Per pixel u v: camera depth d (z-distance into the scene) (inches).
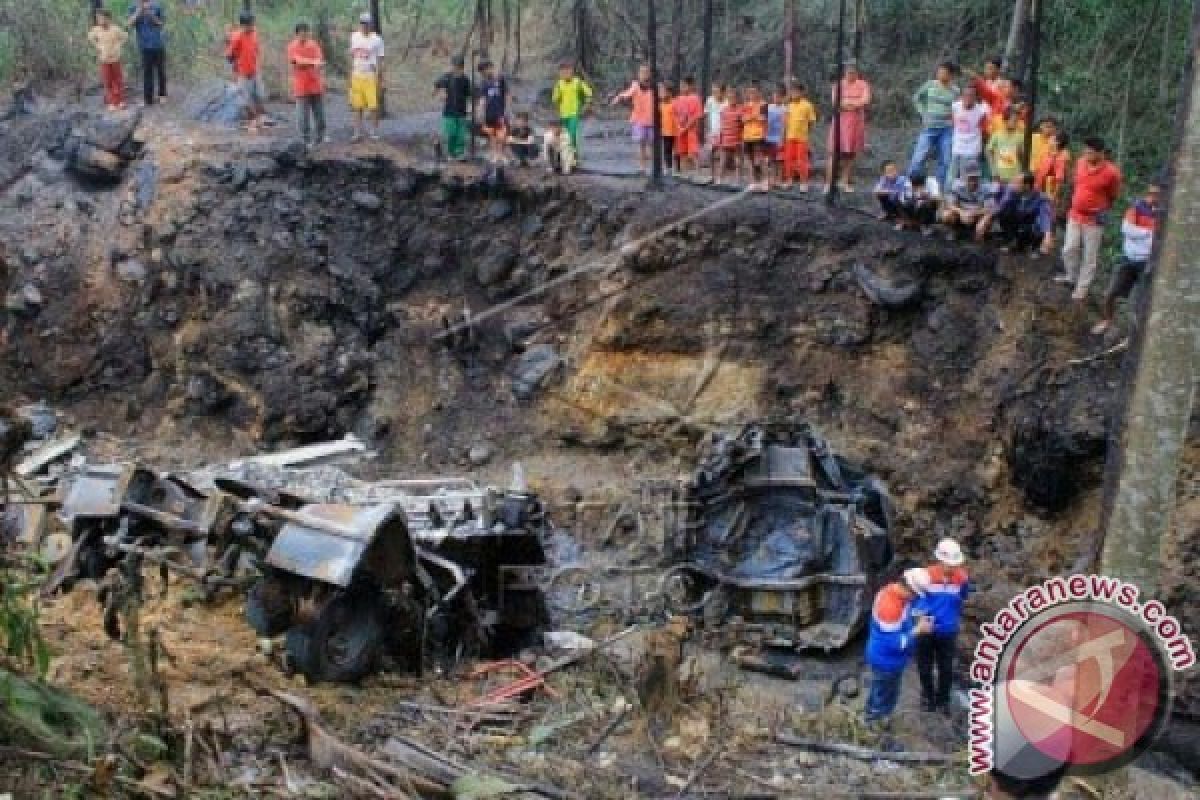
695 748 375.2
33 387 759.7
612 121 962.1
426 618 408.8
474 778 313.7
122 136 788.6
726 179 759.1
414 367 758.5
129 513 424.5
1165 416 317.1
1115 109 783.7
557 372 730.8
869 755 386.0
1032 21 727.1
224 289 737.0
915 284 671.1
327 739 317.4
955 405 658.2
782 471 550.0
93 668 358.3
